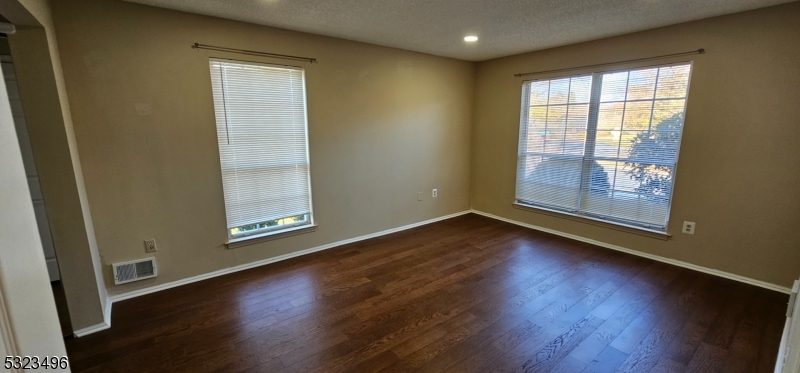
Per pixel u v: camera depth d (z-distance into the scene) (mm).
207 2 2576
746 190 2932
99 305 2369
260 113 3277
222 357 2109
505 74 4617
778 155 2756
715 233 3131
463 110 4973
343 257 3658
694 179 3189
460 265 3443
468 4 2627
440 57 4551
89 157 2543
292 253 3664
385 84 4078
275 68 3291
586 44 3758
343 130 3818
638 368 2008
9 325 445
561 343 2234
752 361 2041
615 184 3756
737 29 2822
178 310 2629
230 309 2645
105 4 2486
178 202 2951
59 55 2354
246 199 3326
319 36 3484
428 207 4836
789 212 2758
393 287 2992
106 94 2557
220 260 3232
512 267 3387
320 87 3570
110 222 2678
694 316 2518
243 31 3057
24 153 2832
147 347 2201
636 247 3662
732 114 2924
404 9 2738
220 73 3021
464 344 2227
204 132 2998
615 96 3623
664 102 3293
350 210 4039
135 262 2811
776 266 2857
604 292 2881
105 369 2010
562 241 4098
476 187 5293
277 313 2590
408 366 2027
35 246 526
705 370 1982
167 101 2799
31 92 2043
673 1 2572
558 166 4238
